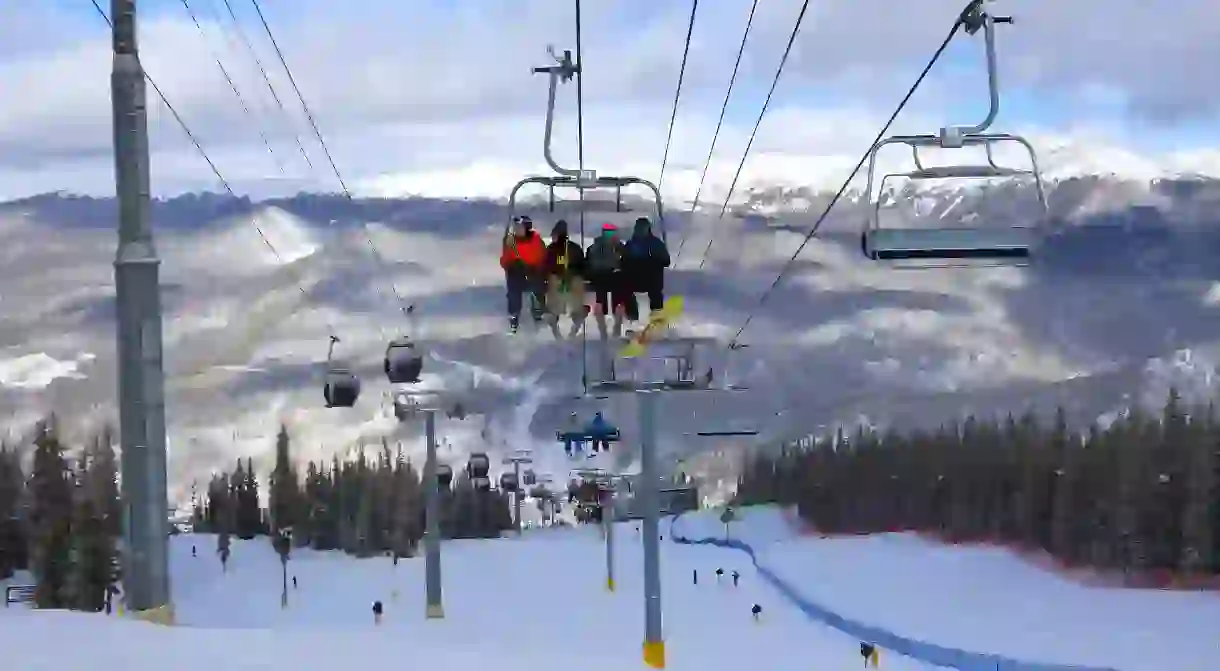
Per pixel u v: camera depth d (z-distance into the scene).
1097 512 91.56
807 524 144.25
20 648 12.75
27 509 63.19
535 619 49.06
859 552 111.44
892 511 133.88
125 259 12.67
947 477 123.56
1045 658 57.59
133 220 12.68
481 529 130.75
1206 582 83.06
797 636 58.12
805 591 83.44
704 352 26.52
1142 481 88.38
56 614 15.65
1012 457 114.50
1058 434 112.56
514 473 73.50
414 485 115.50
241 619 52.62
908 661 55.06
